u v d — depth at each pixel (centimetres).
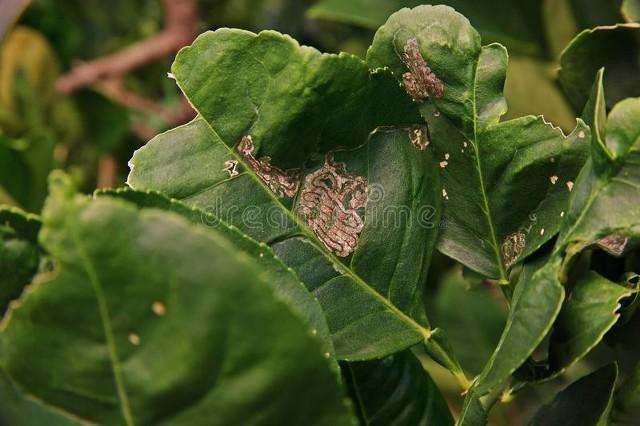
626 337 49
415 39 48
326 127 47
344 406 42
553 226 47
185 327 41
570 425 47
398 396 49
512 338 45
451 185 49
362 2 64
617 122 45
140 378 42
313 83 46
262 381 42
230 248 41
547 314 44
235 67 46
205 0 99
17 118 79
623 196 45
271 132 47
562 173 47
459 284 66
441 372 64
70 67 88
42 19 85
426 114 48
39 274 44
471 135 48
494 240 49
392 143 48
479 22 64
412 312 48
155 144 46
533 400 60
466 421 47
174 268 41
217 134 47
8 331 42
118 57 82
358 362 49
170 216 41
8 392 43
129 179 46
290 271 45
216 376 42
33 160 65
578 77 51
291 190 47
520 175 48
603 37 50
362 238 48
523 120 48
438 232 49
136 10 100
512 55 64
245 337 41
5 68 78
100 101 81
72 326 42
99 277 41
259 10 101
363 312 48
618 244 46
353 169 48
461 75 48
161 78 94
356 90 47
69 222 41
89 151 83
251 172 47
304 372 42
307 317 45
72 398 42
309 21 97
